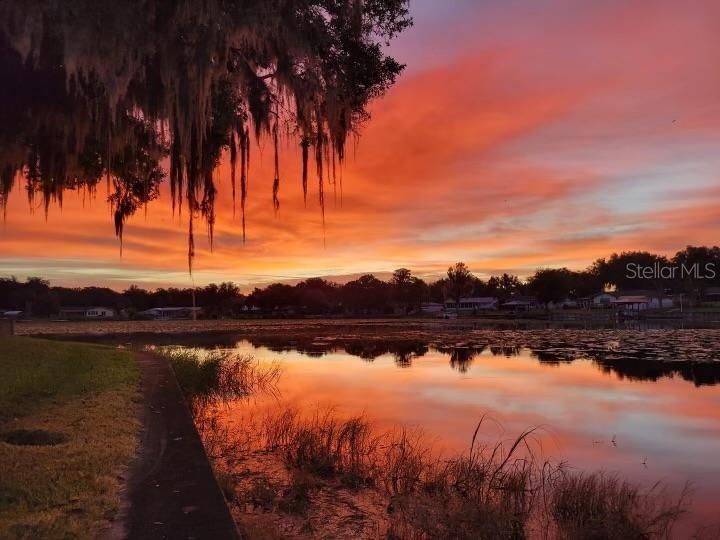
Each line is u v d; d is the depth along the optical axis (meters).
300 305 125.69
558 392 15.80
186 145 7.23
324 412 12.59
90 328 66.62
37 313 108.38
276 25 6.61
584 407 13.41
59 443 6.31
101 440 6.45
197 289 134.25
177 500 4.69
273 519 6.07
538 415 12.46
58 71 7.07
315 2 7.26
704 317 69.62
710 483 7.70
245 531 5.46
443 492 7.04
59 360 14.70
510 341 37.44
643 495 7.10
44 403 8.82
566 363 23.61
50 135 9.10
